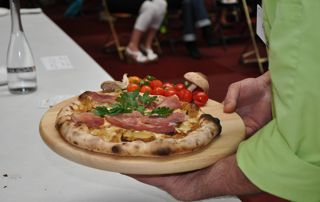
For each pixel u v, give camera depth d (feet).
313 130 2.23
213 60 14.97
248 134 3.51
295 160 2.29
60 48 7.07
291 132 2.25
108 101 3.63
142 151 2.71
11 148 3.70
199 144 2.83
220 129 3.09
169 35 17.28
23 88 5.05
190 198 2.74
